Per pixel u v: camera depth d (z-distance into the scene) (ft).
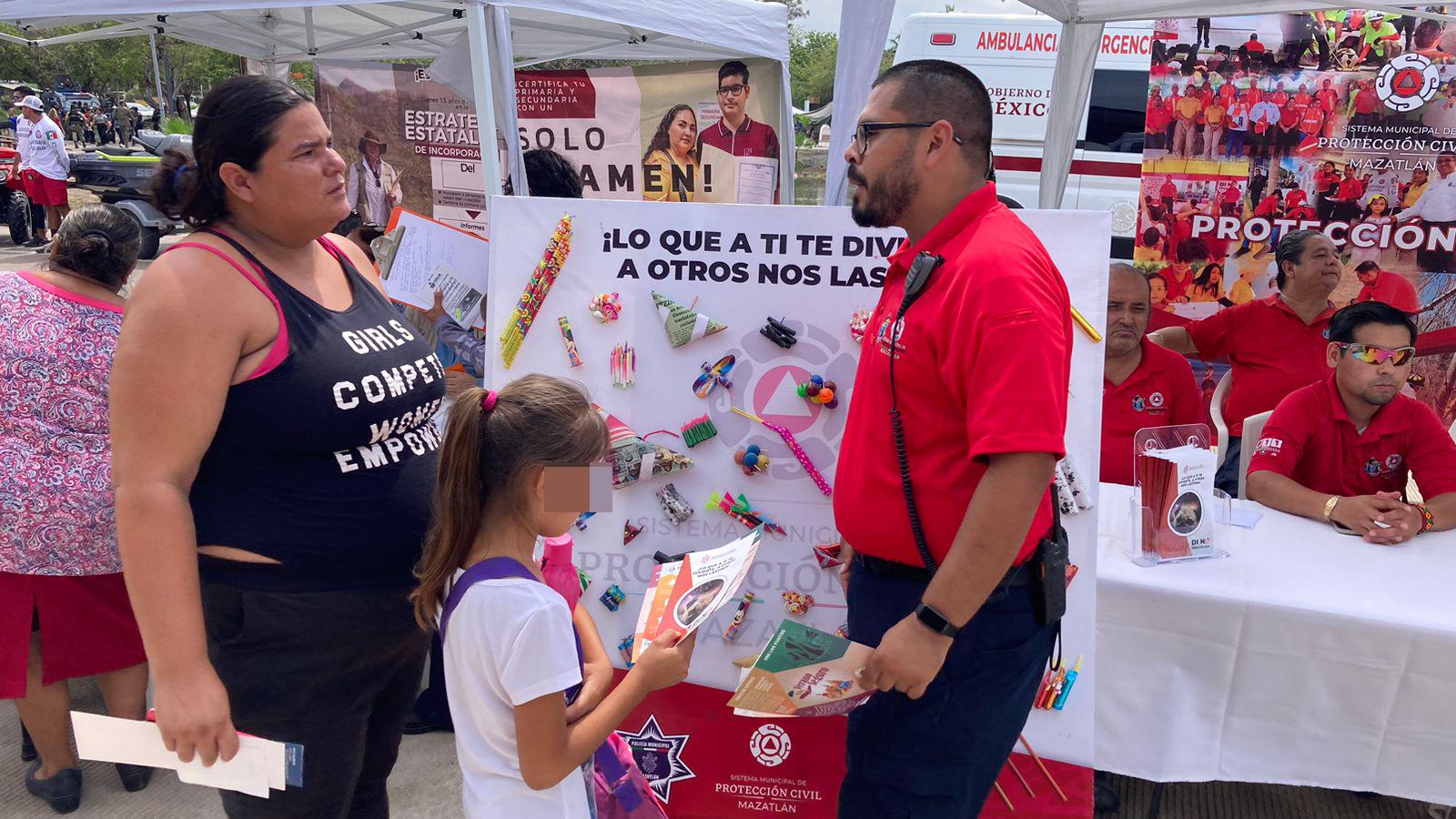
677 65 16.87
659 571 5.57
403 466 5.57
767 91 16.90
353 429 5.22
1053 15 11.23
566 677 4.39
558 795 4.72
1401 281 16.69
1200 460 7.80
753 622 7.61
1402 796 7.38
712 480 7.63
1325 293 12.48
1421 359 16.81
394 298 10.19
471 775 4.67
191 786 8.77
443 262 10.27
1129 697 7.73
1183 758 7.72
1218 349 13.57
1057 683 7.21
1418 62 15.83
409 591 5.59
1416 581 7.54
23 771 8.90
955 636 4.83
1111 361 10.81
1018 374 4.55
